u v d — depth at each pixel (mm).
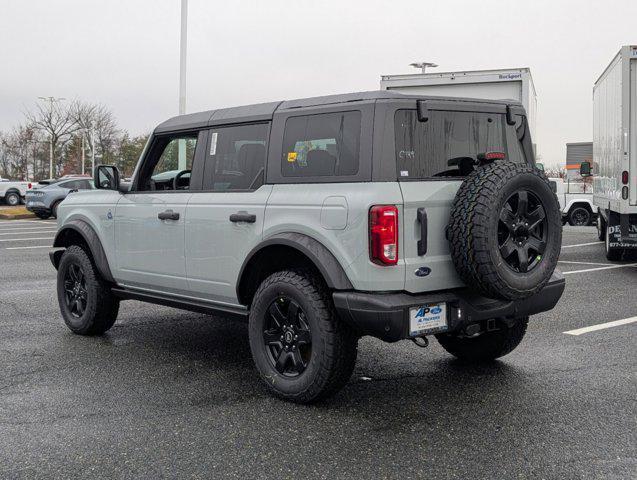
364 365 5660
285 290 4633
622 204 10945
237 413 4516
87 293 6637
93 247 6461
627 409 4523
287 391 4664
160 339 6633
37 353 6105
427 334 4375
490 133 5031
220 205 5203
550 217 4492
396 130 4434
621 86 10922
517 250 4355
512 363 5688
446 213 4496
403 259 4297
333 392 4578
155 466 3697
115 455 3844
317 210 4508
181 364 5727
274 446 3959
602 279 10359
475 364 5668
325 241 4449
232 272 5129
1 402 4758
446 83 12867
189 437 4102
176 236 5617
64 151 64375
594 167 15562
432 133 4629
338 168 4535
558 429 4184
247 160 5195
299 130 4824
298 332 4660
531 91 13289
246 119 5234
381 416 4441
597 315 7629
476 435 4102
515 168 4344
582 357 5852
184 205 5535
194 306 5609
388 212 4215
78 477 3568
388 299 4227
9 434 4168
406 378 5285
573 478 3514
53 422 4363
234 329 7082
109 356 5996
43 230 21250
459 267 4348
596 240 17047
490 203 4180
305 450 3896
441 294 4473
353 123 4500
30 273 11430
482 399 4758
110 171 6160
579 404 4633
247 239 4977
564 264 12297
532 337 6605
